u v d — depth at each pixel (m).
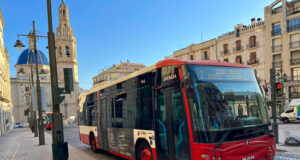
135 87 7.19
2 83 33.31
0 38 32.56
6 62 46.00
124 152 7.82
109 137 8.99
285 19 34.47
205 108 4.83
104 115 9.51
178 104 5.24
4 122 31.78
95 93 10.61
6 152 12.63
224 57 41.66
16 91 78.38
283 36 34.66
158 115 5.99
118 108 8.30
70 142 15.88
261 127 5.42
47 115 36.88
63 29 76.56
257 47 37.25
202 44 45.12
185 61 5.34
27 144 15.98
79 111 13.16
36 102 14.27
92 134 10.96
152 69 6.36
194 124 4.77
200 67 5.28
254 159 5.07
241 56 39.38
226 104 5.11
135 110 7.14
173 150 5.35
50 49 6.56
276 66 35.44
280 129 17.78
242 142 4.94
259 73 37.03
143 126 6.66
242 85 5.59
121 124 8.02
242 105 5.36
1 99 29.33
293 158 7.52
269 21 36.19
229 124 4.94
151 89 6.33
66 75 6.52
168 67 5.70
